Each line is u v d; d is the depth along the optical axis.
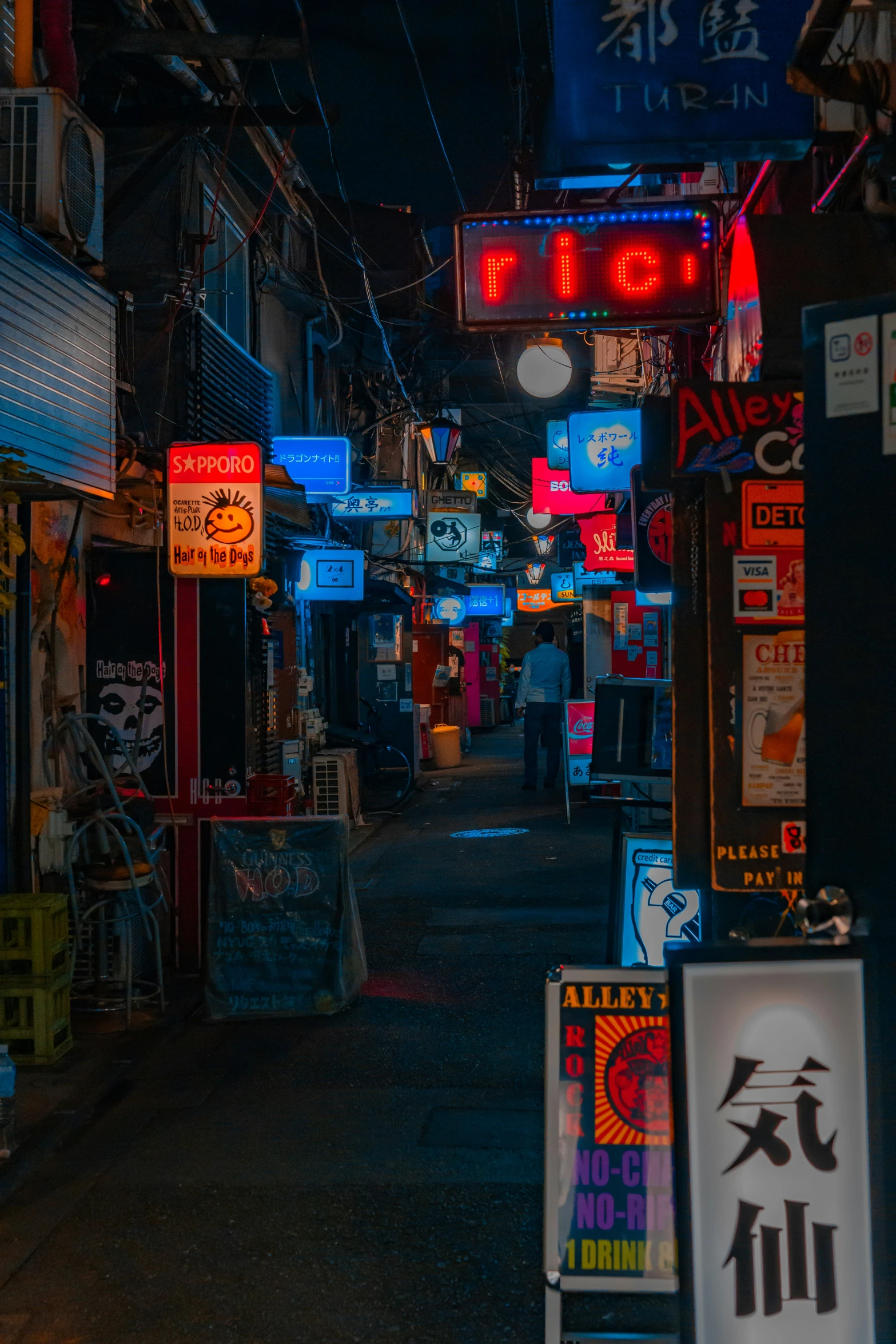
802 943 2.44
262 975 6.86
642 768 5.93
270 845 6.99
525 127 9.47
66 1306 3.71
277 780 8.40
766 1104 2.43
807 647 2.44
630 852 5.83
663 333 10.39
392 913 9.50
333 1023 6.67
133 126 9.95
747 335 4.04
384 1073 5.82
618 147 4.43
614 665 16.77
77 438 6.48
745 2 4.36
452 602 24.88
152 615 8.11
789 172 5.59
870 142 3.64
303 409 16.58
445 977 7.54
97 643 8.11
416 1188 4.50
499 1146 4.88
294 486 10.35
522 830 13.78
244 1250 4.04
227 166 12.10
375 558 19.83
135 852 7.18
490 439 28.25
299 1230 4.18
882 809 2.35
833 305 2.42
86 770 7.80
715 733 3.87
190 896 8.01
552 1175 3.16
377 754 18.48
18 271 5.76
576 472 12.06
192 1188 4.54
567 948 8.13
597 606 17.58
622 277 5.23
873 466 2.36
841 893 2.40
